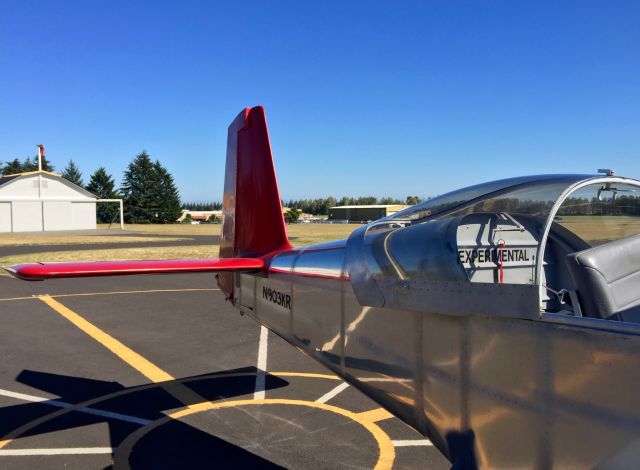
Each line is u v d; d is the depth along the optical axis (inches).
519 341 80.6
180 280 527.2
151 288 467.2
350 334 124.3
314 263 141.3
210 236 1358.3
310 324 143.1
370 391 118.3
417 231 101.9
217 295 425.7
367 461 142.0
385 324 111.7
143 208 2918.3
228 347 261.9
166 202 2955.2
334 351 131.0
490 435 87.0
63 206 1782.7
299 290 148.8
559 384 74.9
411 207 119.9
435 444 101.2
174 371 223.5
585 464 72.1
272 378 214.1
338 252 133.4
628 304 95.9
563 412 74.5
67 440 155.6
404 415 108.3
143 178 2906.0
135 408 181.2
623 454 67.4
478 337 87.7
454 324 92.5
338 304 129.2
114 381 210.2
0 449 149.6
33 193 1768.0
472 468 91.6
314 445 152.2
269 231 183.9
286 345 265.4
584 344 71.4
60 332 293.1
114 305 378.9
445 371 95.2
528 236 104.7
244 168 202.7
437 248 94.1
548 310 105.7
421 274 96.0
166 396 193.0
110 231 1694.1
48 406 182.9
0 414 175.5
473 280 96.5
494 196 102.0
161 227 2217.0
